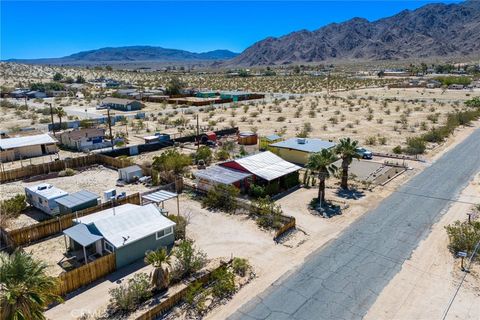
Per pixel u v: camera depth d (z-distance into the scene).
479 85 151.62
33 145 54.22
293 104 103.50
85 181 42.84
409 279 22.95
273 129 70.38
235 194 33.94
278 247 27.16
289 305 20.78
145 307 20.70
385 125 72.56
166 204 35.25
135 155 54.59
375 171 44.34
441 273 23.52
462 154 51.28
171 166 44.91
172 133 67.88
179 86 133.00
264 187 36.97
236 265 24.03
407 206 33.94
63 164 47.03
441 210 32.91
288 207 34.19
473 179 40.88
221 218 32.06
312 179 40.09
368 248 26.64
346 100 109.81
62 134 60.34
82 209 32.12
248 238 28.55
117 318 19.86
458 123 70.94
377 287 22.22
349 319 19.66
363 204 34.56
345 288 22.16
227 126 73.88
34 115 88.75
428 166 46.22
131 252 25.02
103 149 57.78
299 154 46.59
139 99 121.50
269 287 22.42
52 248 27.28
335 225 30.41
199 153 49.62
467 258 25.02
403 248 26.58
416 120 76.81
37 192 34.38
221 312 20.30
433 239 27.77
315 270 24.03
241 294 21.81
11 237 27.03
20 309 15.95
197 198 36.66
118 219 26.31
